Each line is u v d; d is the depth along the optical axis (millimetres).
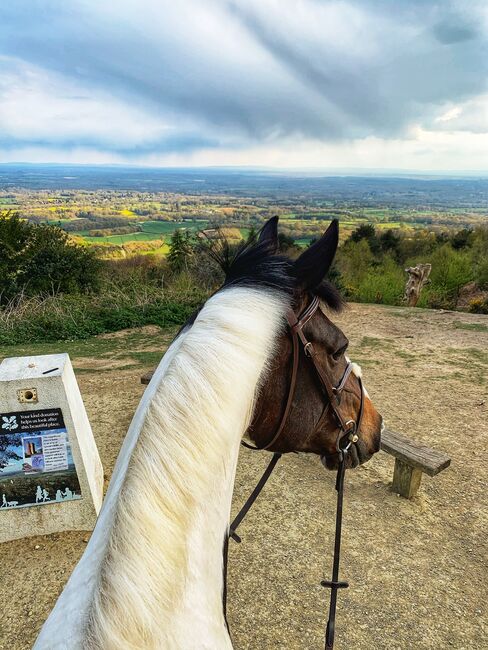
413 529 3395
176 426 939
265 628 2561
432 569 3016
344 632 2533
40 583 2855
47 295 11664
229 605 2705
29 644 2469
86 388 6270
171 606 840
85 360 7762
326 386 1320
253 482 3986
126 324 10133
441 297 15891
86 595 849
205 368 1006
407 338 8703
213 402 973
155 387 1041
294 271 1270
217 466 977
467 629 2580
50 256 12148
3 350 8469
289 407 1248
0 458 3066
